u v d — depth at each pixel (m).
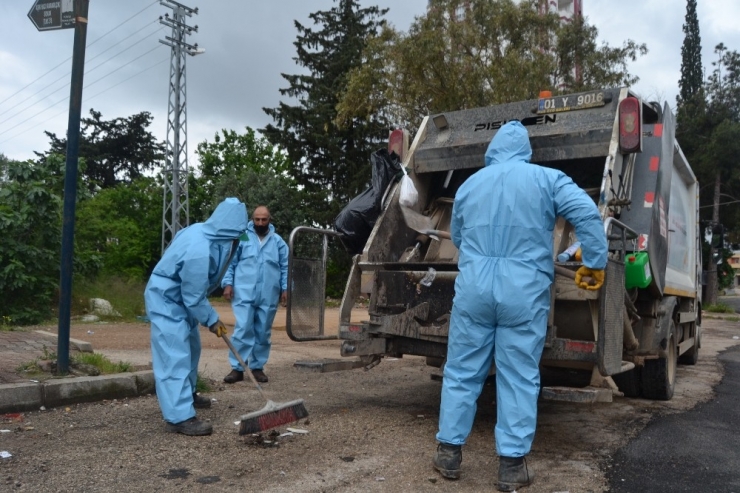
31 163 12.55
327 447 4.55
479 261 3.87
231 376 6.75
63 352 5.81
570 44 22.36
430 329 4.96
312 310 5.91
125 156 55.78
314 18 34.44
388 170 6.11
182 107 24.75
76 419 5.04
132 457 4.16
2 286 11.74
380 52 21.72
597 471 4.26
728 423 5.82
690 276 8.73
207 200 40.00
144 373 6.04
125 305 15.16
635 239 5.46
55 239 12.66
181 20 24.41
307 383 7.09
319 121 32.91
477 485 3.90
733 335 16.31
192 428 4.67
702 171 35.16
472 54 21.23
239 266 6.71
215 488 3.68
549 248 3.90
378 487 3.80
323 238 6.09
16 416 5.02
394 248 5.98
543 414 6.04
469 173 6.49
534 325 3.79
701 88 37.03
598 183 5.85
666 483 4.08
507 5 20.78
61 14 5.93
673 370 7.09
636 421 5.80
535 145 5.77
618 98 5.59
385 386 7.12
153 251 36.28
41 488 3.58
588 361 4.42
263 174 35.47
